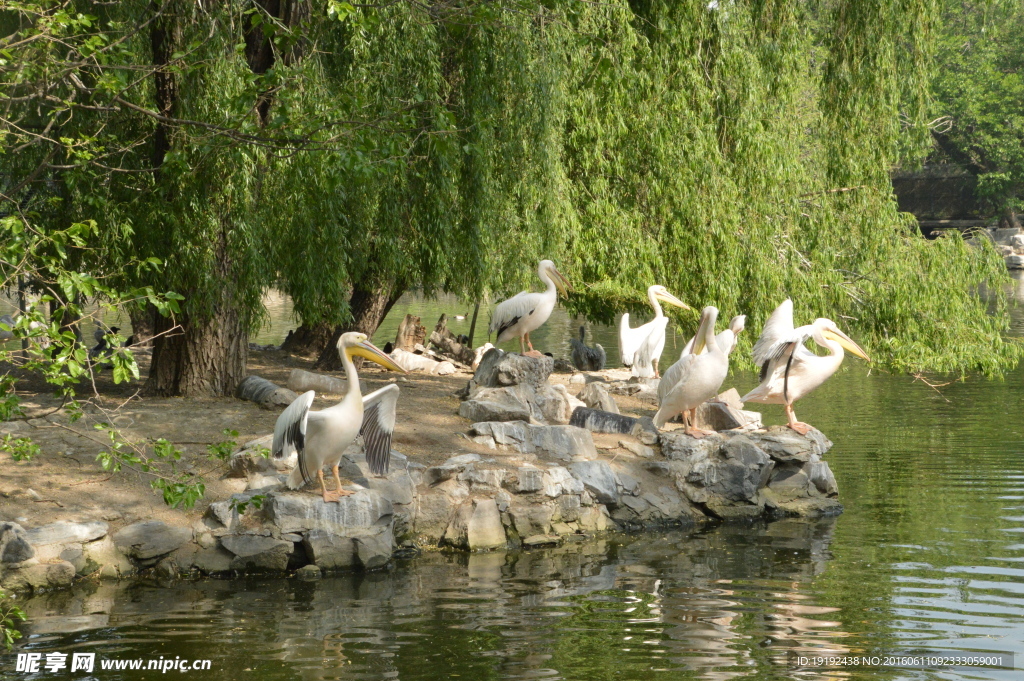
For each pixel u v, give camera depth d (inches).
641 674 289.0
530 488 455.8
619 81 716.0
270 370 761.6
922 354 762.2
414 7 497.0
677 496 495.5
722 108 773.3
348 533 403.9
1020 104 2348.7
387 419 418.0
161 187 489.1
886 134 774.5
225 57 489.7
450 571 402.0
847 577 387.5
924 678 284.8
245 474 438.9
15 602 355.6
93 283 289.7
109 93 378.9
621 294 780.6
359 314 826.2
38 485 416.2
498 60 588.1
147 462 328.2
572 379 737.6
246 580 388.2
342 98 401.1
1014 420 745.6
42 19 347.3
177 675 288.2
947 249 790.5
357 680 284.8
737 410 629.0
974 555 415.2
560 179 716.7
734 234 756.0
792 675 287.6
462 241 621.0
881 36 757.3
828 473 517.7
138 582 382.6
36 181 525.3
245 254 503.8
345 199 548.1
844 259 796.6
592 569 403.9
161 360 579.8
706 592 370.9
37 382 637.3
